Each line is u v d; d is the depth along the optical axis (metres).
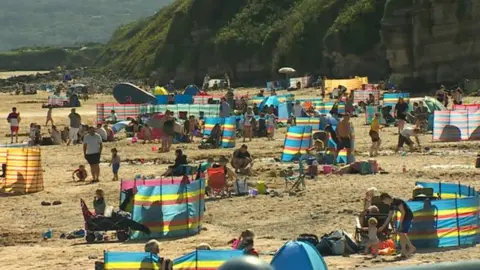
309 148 77.31
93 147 71.00
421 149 83.38
